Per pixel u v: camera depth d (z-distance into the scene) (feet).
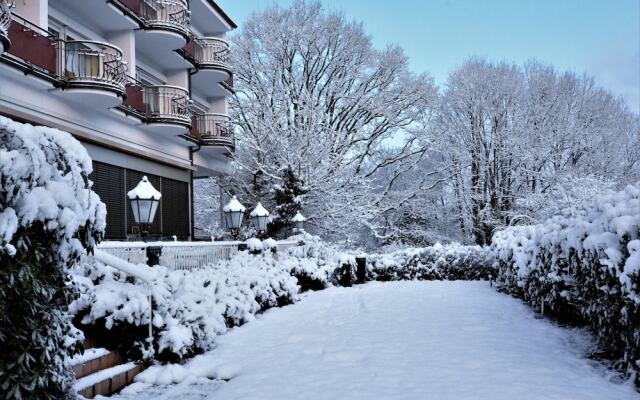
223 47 73.67
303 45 104.37
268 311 38.22
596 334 24.90
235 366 22.31
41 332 12.80
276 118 91.56
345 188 93.20
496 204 103.14
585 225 22.89
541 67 105.50
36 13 40.81
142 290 22.99
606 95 100.99
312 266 53.26
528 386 17.85
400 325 30.30
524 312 34.12
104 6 48.78
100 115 48.44
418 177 117.60
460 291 47.19
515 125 102.01
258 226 55.47
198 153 71.10
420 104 108.68
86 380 19.08
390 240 115.24
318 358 23.24
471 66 108.47
